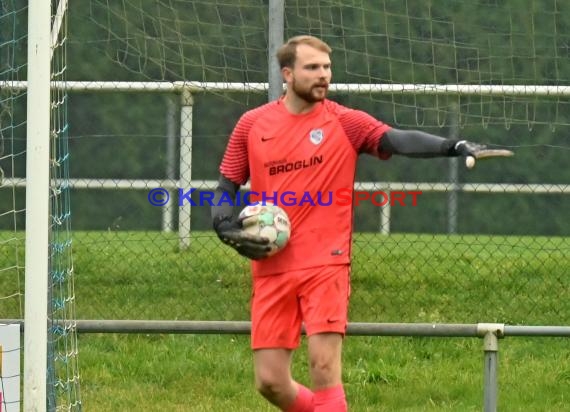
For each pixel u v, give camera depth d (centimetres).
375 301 3212
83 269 3397
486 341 2252
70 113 4112
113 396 2672
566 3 3058
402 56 3119
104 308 3170
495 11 3062
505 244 3734
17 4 3078
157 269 3403
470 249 3712
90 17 3219
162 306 3189
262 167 2056
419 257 3547
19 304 3138
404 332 2269
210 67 3114
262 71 3111
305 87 2012
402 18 3095
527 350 2988
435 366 2872
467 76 3089
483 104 3162
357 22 3100
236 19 3155
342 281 2019
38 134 2045
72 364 2538
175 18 3062
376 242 3856
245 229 2014
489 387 2250
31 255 2053
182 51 3097
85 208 4169
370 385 2752
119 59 3338
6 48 2781
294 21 3078
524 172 4156
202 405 2617
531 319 3133
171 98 4025
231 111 4031
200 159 4062
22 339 2458
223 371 2833
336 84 2964
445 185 4150
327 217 2023
